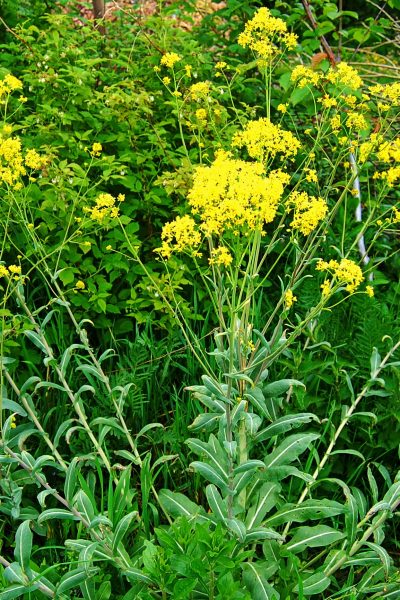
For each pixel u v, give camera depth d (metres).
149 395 3.29
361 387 3.25
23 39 3.99
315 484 2.70
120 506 2.46
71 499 2.39
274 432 2.53
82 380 3.43
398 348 3.25
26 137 3.75
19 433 2.62
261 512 2.58
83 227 3.42
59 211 3.44
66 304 2.84
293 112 4.62
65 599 2.31
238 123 4.22
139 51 4.24
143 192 3.76
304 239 3.96
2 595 2.16
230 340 2.28
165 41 4.12
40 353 3.51
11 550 2.88
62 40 4.09
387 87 2.88
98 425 3.20
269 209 2.23
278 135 2.65
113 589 2.61
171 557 2.10
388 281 3.71
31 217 3.41
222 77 4.51
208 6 5.39
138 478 3.14
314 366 3.07
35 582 2.22
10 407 2.60
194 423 2.59
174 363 3.44
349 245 3.86
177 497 2.69
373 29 4.40
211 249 2.41
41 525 2.74
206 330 3.61
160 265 3.64
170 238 2.41
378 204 2.82
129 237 3.48
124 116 3.72
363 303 3.43
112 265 3.51
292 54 4.73
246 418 2.30
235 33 4.66
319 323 3.32
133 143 3.79
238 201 2.21
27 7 4.98
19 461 2.41
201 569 2.07
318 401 3.17
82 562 2.18
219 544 2.07
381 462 3.17
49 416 3.18
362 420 3.05
